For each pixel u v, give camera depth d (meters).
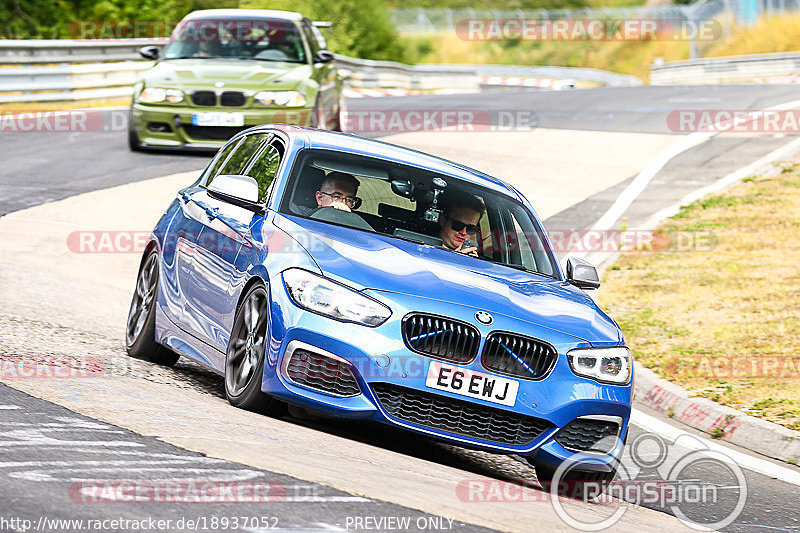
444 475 14.02
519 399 14.71
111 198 37.19
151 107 43.19
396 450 15.63
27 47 56.28
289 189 17.33
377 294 14.80
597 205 44.16
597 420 15.14
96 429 12.96
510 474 16.16
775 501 16.66
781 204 43.53
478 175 19.73
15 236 31.80
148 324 19.83
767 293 31.92
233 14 46.84
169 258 19.45
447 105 73.56
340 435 15.55
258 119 42.09
